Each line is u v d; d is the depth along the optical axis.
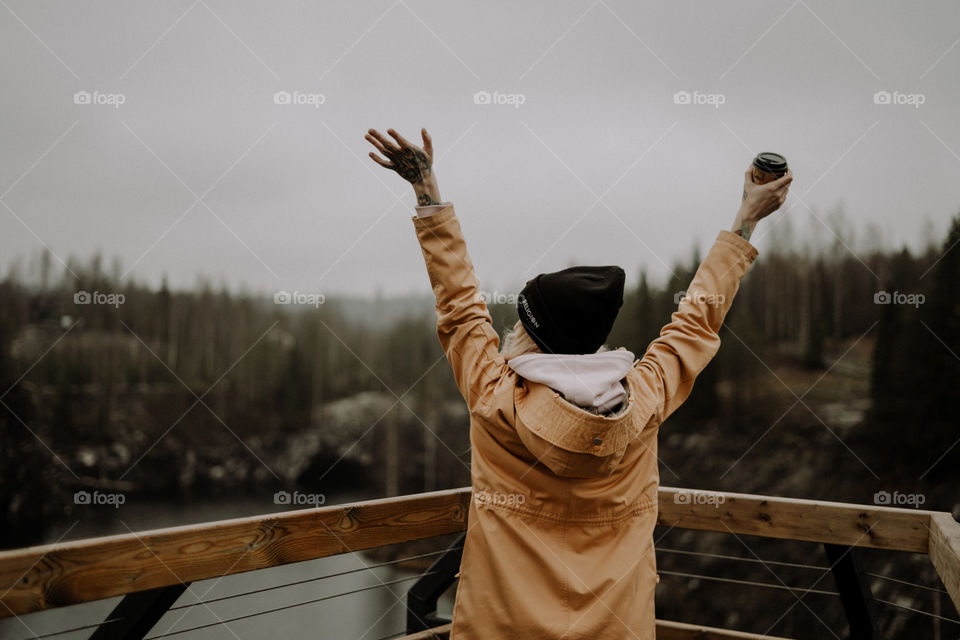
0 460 20.48
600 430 0.76
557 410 0.78
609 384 0.80
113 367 25.95
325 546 1.43
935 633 8.82
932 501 13.72
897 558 10.82
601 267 0.89
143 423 25.31
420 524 1.64
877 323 17.00
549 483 0.83
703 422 19.50
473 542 0.89
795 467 16.22
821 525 1.65
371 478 24.86
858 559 1.63
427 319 28.31
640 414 0.85
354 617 9.95
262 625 9.19
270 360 28.89
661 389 0.91
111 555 1.10
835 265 20.75
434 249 0.94
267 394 28.16
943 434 14.52
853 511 1.62
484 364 0.89
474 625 0.86
